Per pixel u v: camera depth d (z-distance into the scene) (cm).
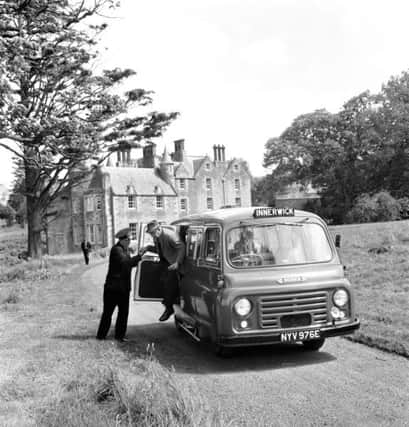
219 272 755
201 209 7225
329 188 6725
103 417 509
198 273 836
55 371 705
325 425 507
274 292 726
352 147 6500
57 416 514
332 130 6694
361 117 6366
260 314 720
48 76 2070
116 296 921
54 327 1053
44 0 1384
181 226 983
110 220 6188
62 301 1480
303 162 6494
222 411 552
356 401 570
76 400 553
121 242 935
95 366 703
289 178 6700
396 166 6312
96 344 880
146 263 980
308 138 6775
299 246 796
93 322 1114
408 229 2602
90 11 1625
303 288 735
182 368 735
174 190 6838
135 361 743
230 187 7644
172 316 1202
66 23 1661
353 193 6594
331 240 822
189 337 949
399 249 1928
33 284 2084
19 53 1361
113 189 6222
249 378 675
